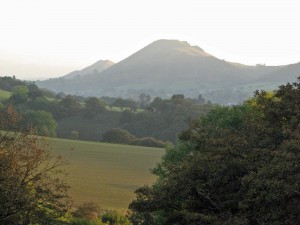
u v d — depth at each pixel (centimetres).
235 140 2127
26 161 1917
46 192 1881
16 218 1789
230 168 2017
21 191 1781
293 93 2295
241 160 1998
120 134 15412
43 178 1942
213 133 2477
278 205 1769
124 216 4562
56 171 2117
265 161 1964
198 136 2394
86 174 8806
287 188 1678
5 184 1766
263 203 1808
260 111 2642
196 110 16525
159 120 16962
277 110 2255
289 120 2244
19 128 2047
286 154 1773
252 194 1803
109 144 14200
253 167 1953
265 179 1744
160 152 12938
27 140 1967
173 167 2330
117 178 8612
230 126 3316
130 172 9450
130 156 11819
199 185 2047
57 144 12862
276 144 2097
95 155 11569
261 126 2159
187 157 2344
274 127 2172
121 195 6925
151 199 2208
